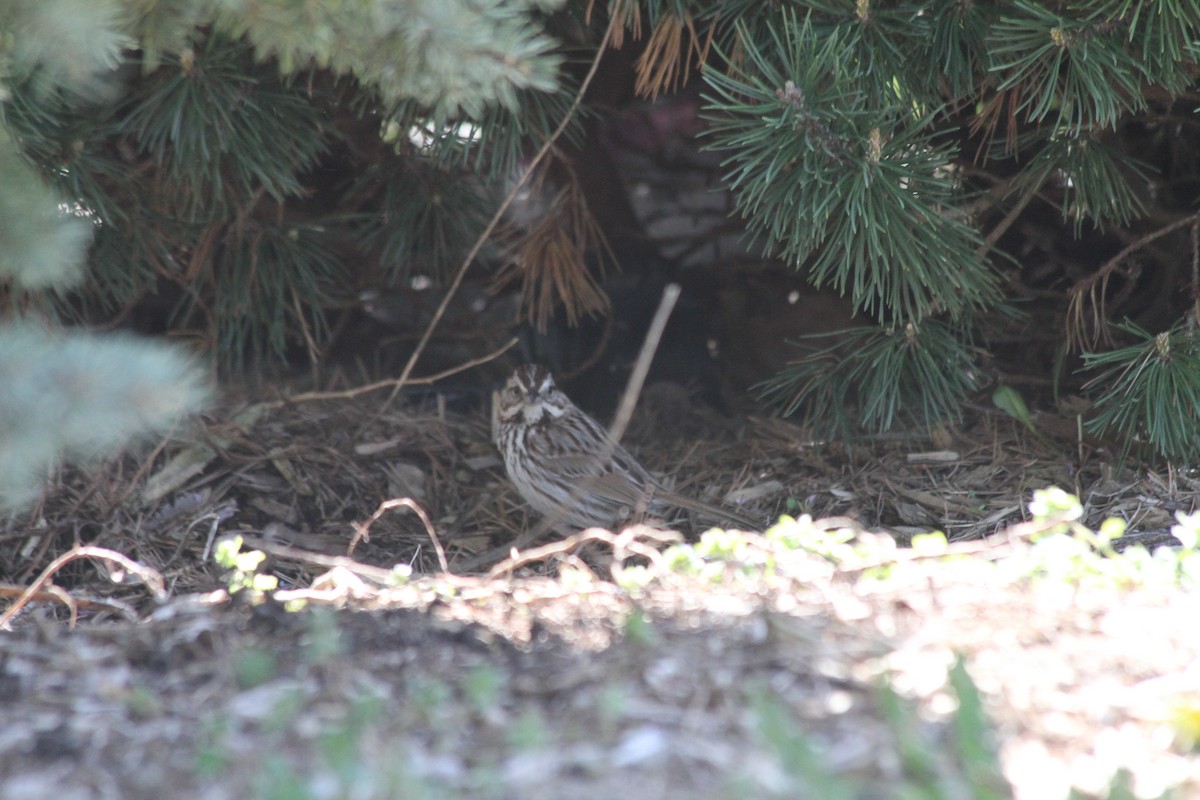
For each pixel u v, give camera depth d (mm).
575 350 14742
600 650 6125
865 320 13195
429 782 4832
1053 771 4832
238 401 12297
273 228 11633
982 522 10094
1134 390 9719
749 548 8094
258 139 9172
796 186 8594
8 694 5855
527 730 5016
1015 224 12078
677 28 9109
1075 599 6516
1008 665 5699
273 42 6605
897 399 10219
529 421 10859
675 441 12898
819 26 8914
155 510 10477
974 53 8805
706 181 16797
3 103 8016
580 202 12016
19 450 5062
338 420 12289
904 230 8648
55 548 9930
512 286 14391
